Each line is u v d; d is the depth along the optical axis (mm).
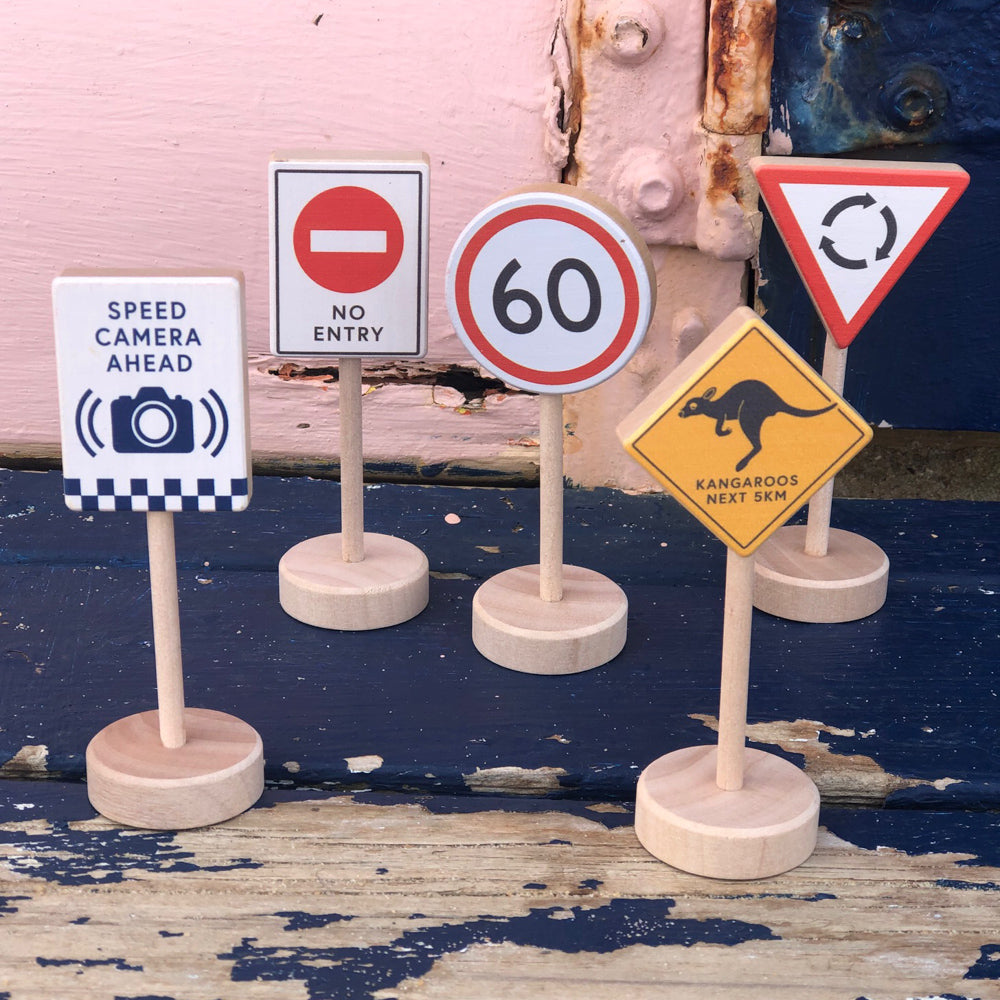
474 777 1044
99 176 1491
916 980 838
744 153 1393
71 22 1429
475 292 1146
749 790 973
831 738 1101
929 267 1483
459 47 1427
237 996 814
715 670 1210
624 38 1363
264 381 1570
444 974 836
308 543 1371
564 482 1585
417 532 1468
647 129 1414
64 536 1427
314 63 1441
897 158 1452
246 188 1497
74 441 931
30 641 1218
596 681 1189
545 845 969
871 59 1409
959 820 1013
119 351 915
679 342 1492
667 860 945
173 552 970
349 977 833
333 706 1134
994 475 1626
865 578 1301
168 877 922
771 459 892
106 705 1119
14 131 1471
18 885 909
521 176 1478
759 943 869
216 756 998
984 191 1452
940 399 1542
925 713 1142
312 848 958
